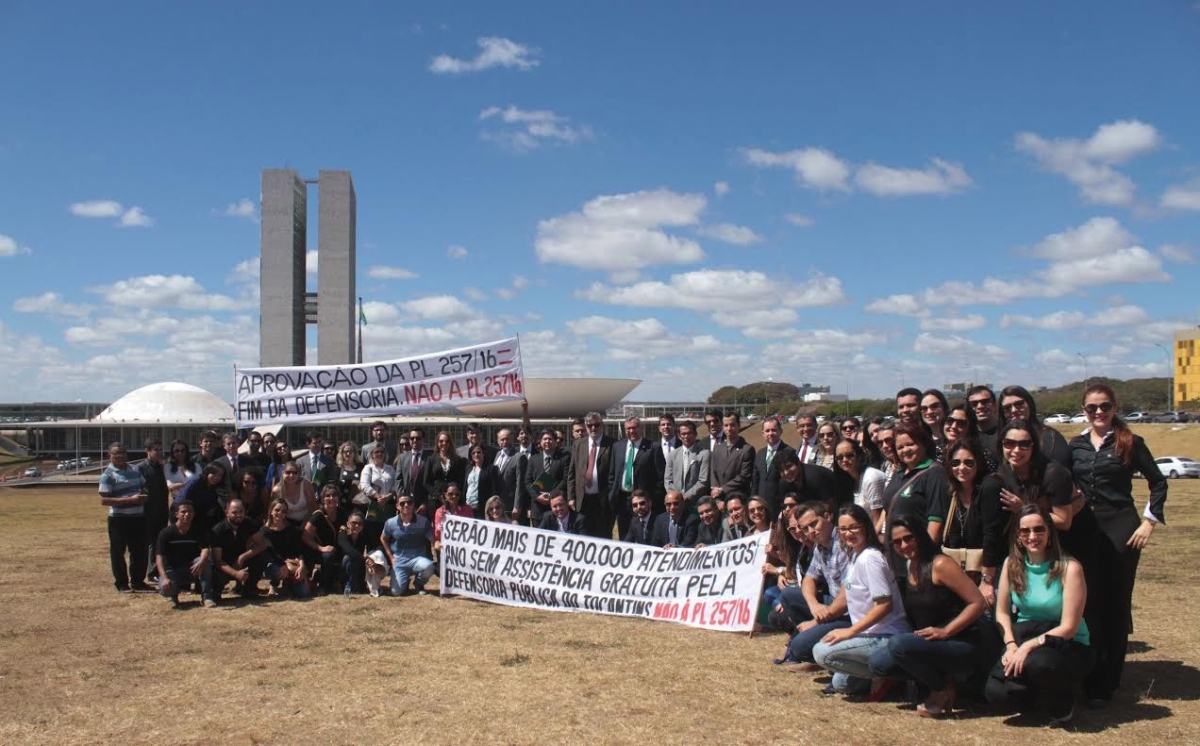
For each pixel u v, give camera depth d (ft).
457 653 28.96
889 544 23.61
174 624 33.81
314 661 27.94
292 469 40.63
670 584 34.83
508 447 47.24
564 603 36.78
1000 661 22.27
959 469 23.93
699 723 21.47
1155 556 52.11
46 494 139.54
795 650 26.13
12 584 43.29
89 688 24.93
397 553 40.27
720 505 37.19
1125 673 25.89
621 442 43.75
